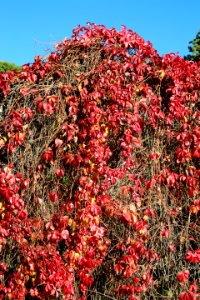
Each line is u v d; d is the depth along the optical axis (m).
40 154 3.77
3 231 3.56
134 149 3.91
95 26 4.07
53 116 3.81
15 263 3.81
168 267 3.84
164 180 3.91
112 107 3.80
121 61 3.99
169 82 4.03
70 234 3.79
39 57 3.96
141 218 3.85
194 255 3.71
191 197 3.99
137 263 3.80
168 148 4.03
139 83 3.93
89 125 3.74
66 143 3.79
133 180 3.85
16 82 3.91
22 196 3.75
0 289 3.66
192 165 4.01
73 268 3.65
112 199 3.79
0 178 3.55
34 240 3.66
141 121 3.84
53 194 3.72
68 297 3.59
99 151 3.69
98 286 3.97
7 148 3.68
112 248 3.83
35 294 3.66
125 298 3.87
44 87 3.84
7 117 3.74
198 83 4.05
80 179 3.70
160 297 3.86
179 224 4.06
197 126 3.96
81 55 3.98
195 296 3.61
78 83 3.83
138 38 4.05
